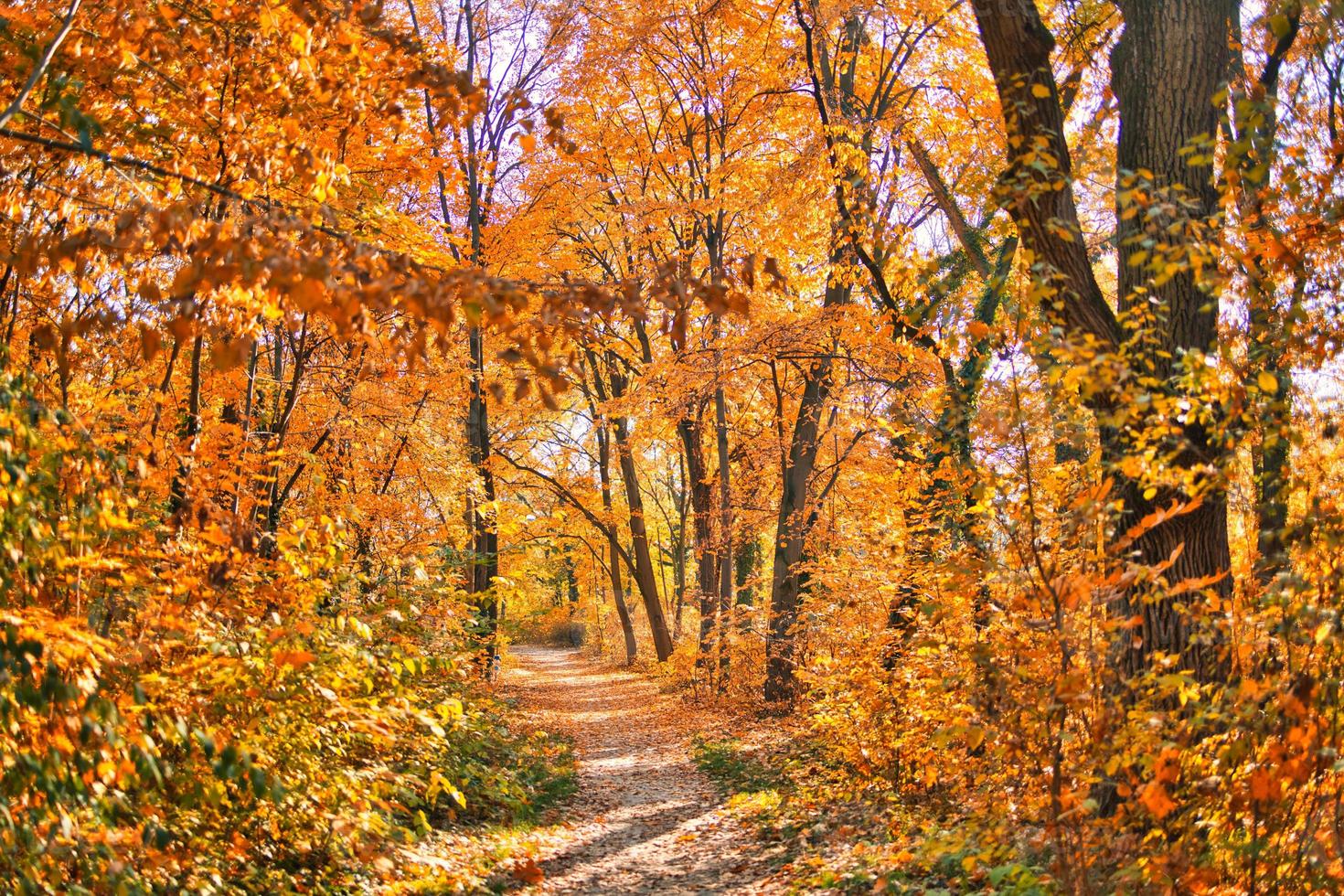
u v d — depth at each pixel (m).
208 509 4.63
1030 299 4.22
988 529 4.79
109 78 4.60
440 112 4.35
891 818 7.55
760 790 10.41
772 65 14.84
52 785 3.11
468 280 2.82
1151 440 4.52
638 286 3.10
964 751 6.32
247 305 3.98
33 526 3.45
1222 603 4.24
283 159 4.75
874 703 8.12
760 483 21.98
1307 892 3.60
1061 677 3.98
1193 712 4.27
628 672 29.58
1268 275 4.42
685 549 30.78
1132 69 5.65
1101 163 5.92
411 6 16.23
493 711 13.35
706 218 16.73
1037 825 4.55
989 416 4.43
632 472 25.39
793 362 15.23
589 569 37.50
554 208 16.06
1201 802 3.90
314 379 10.09
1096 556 4.07
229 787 4.62
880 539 9.46
